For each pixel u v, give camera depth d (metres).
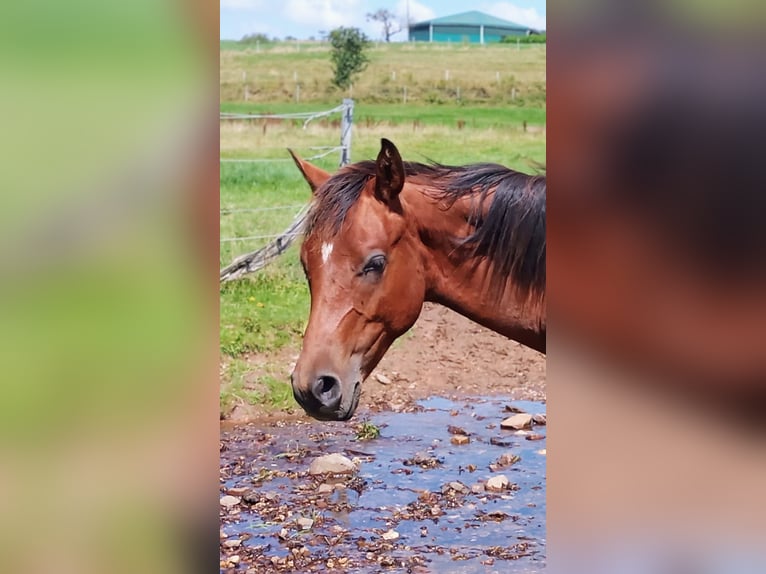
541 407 5.13
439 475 4.16
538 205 3.10
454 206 3.14
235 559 3.26
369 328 3.17
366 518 3.67
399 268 3.16
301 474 4.16
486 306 3.18
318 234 3.19
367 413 5.11
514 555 3.27
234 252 6.29
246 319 5.64
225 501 3.85
